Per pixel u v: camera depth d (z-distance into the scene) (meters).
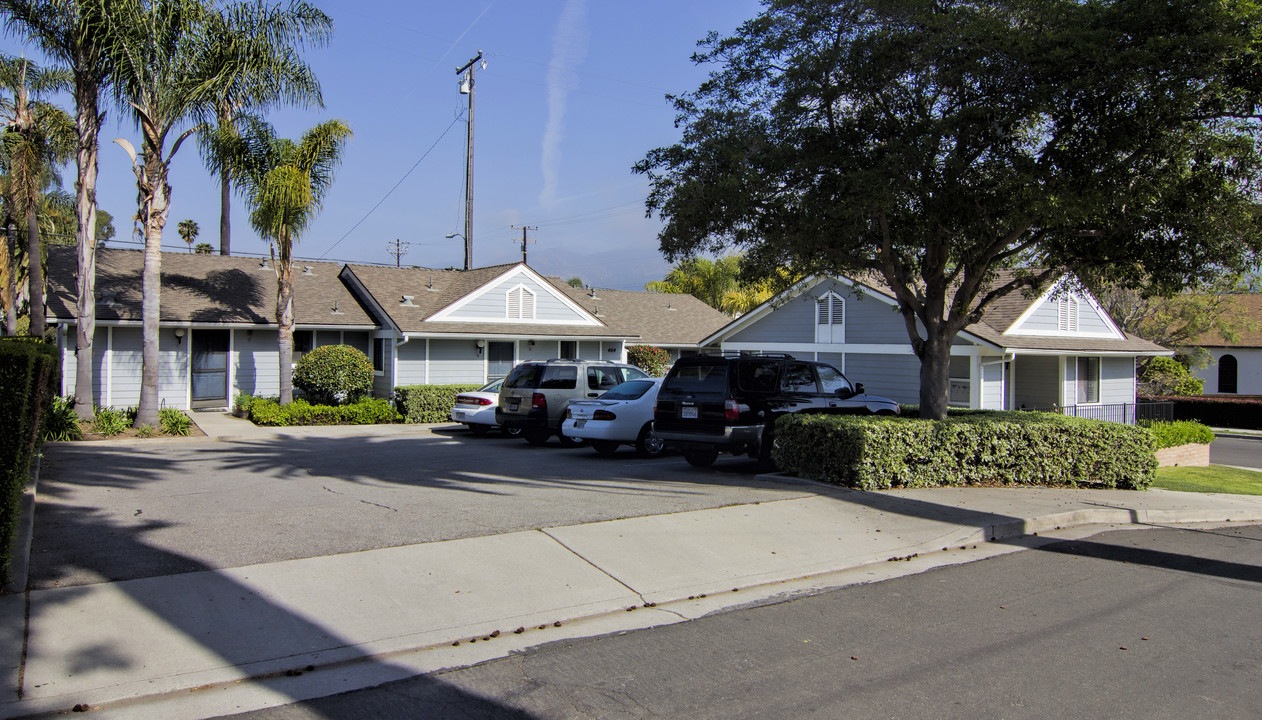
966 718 4.18
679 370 12.05
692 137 11.13
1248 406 32.94
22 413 5.30
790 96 10.60
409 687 4.48
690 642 5.25
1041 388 26.59
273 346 23.39
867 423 10.36
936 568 7.32
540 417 15.02
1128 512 10.09
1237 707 4.38
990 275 13.98
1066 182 9.88
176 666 4.52
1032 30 9.93
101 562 6.15
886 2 9.93
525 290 25.89
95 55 15.48
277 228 19.23
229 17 16.62
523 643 5.18
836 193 10.44
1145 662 5.05
